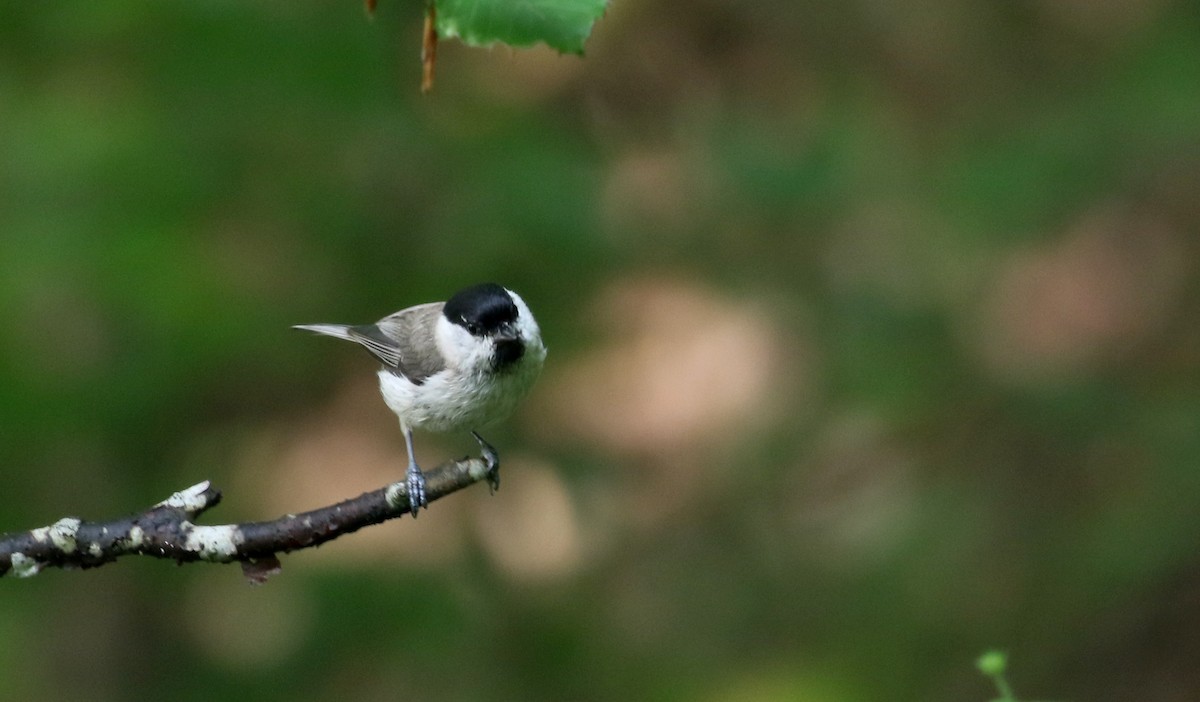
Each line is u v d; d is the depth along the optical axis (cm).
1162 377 1161
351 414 1282
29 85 1046
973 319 1224
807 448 1264
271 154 1081
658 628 1176
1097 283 1232
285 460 1249
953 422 1209
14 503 1025
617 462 1276
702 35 1429
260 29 1041
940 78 1341
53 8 1021
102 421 1012
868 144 1287
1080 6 1326
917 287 1232
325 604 1077
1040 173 1170
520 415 1198
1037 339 1226
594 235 1126
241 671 1102
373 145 1099
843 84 1362
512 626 1126
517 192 1106
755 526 1240
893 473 1222
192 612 1166
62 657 1125
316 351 1156
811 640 1146
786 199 1245
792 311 1266
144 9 1023
